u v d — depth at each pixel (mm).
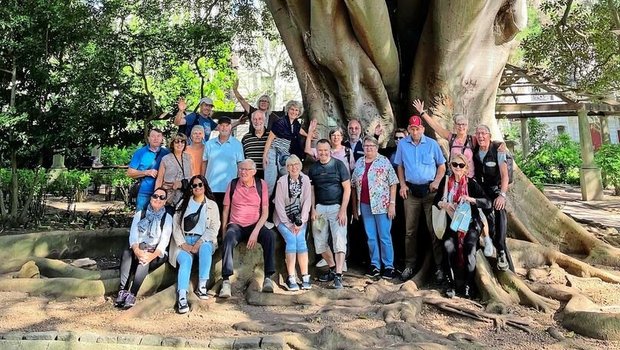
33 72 9922
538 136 25141
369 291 4910
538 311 4559
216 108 14430
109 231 7199
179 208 4992
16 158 10617
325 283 5516
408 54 6973
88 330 3916
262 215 5141
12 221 10234
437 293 4922
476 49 6352
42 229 9977
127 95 10469
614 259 6031
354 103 6258
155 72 11000
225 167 5602
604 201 14594
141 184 5570
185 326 4059
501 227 5023
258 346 3492
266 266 5000
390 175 5562
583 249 6301
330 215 5391
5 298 4938
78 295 4957
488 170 5031
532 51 13758
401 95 6914
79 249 6875
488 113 6434
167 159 5445
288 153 5938
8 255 6270
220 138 5672
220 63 12031
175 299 4586
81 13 9969
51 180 14805
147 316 4316
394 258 6148
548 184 20766
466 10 5621
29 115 9906
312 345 3551
